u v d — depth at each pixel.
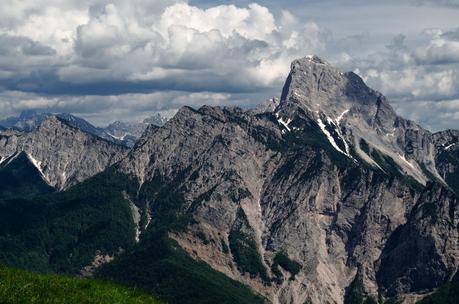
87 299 64.94
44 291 64.06
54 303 61.81
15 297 60.31
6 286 61.97
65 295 64.56
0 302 58.56
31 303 60.25
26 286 63.19
